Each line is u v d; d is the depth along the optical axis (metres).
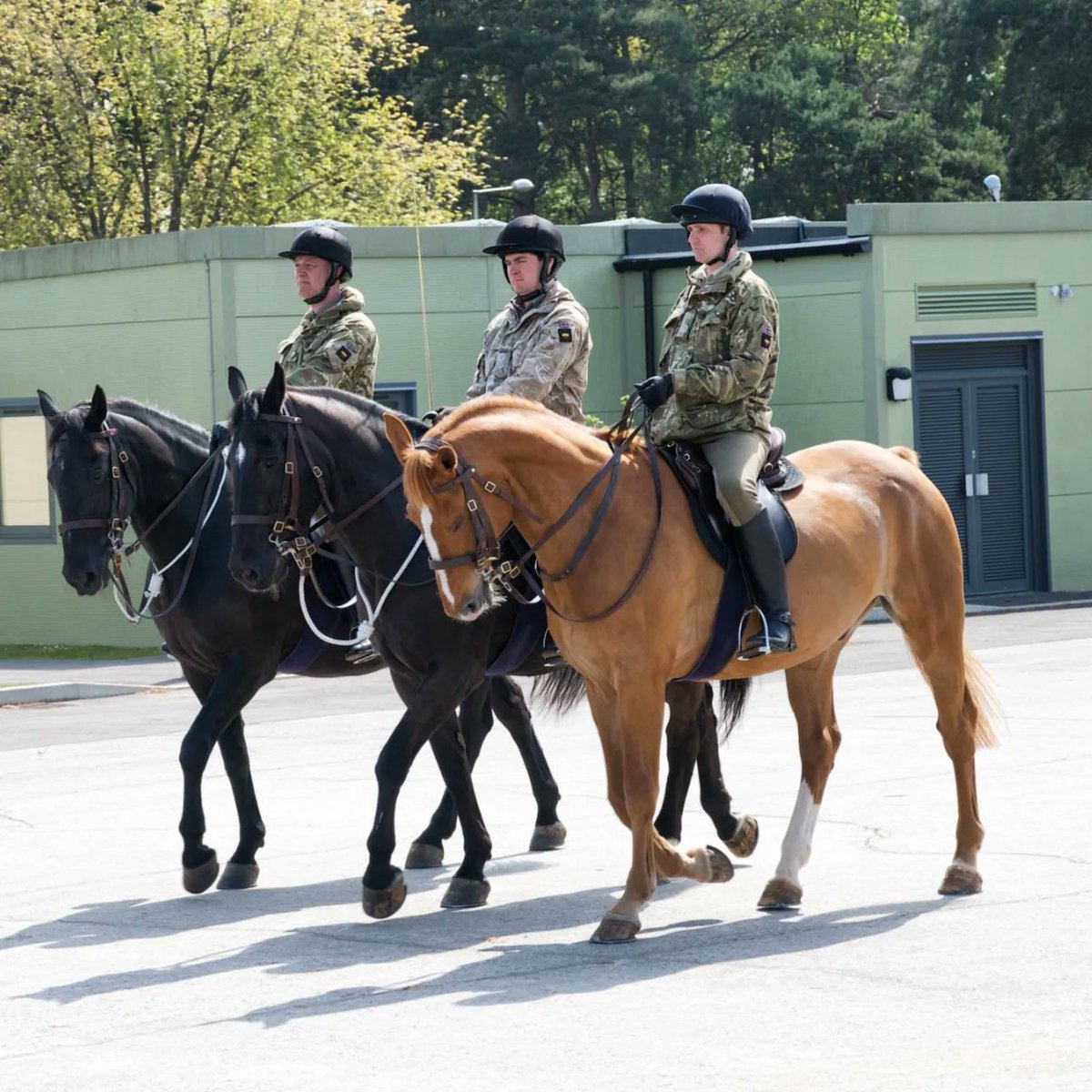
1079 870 8.93
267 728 16.42
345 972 7.57
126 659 24.11
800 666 8.81
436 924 8.48
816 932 7.93
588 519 7.80
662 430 8.47
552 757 13.81
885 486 9.15
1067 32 53.34
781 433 8.77
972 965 7.21
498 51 56.38
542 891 9.17
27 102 41.03
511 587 8.12
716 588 8.17
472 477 7.49
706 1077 5.91
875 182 58.66
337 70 42.75
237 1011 7.01
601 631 7.82
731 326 8.33
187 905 9.12
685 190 59.03
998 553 28.05
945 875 8.59
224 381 23.58
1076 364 28.44
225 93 41.16
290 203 42.69
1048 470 28.30
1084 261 28.39
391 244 25.14
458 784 8.93
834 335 26.97
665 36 58.88
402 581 8.73
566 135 58.97
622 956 7.61
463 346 25.81
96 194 42.03
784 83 58.28
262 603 9.45
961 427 27.61
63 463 9.52
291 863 10.14
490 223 26.45
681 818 9.75
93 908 9.13
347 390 10.05
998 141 57.50
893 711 15.49
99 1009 7.14
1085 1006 6.55
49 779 13.76
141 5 41.41
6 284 26.14
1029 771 11.96
